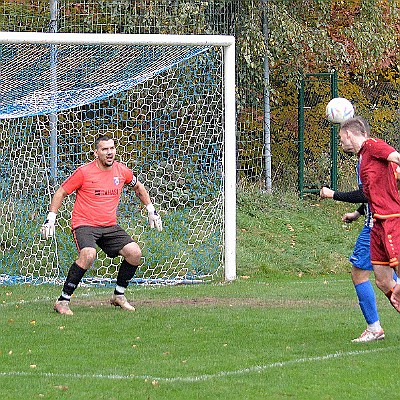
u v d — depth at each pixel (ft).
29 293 112.16
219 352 76.89
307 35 169.58
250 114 169.27
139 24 151.12
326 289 115.75
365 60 178.40
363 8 177.88
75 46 120.67
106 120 144.97
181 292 112.88
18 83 120.57
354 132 77.25
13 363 73.00
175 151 145.48
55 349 78.18
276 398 62.28
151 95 146.82
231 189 124.06
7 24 145.18
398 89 195.11
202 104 142.82
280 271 134.41
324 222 164.14
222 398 62.34
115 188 98.43
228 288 116.57
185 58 124.77
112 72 122.93
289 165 177.06
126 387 65.26
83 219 97.66
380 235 75.77
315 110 177.58
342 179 181.78
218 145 138.82
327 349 77.87
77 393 63.72
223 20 160.56
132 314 95.61
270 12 167.12
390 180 75.72
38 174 137.59
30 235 132.87
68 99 120.78
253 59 166.71
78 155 143.33
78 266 95.86
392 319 92.17
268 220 159.74
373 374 68.80
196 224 135.95
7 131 137.49
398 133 193.47
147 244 132.05
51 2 144.56
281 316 94.43
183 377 68.23
